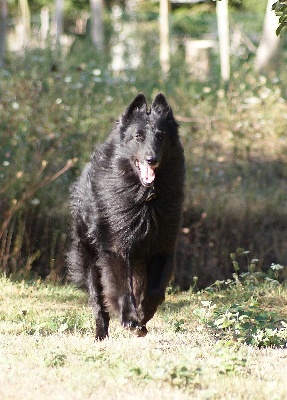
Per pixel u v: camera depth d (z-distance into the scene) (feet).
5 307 36.91
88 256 30.71
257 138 65.36
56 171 51.78
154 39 97.14
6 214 47.52
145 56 86.28
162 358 23.99
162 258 29.14
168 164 28.43
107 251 28.73
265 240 53.36
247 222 53.67
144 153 27.35
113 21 114.73
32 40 92.43
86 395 20.33
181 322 32.76
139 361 24.41
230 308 32.17
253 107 69.51
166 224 28.50
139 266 29.35
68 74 64.90
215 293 41.24
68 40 119.55
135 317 28.04
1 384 21.43
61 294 41.47
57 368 23.63
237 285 41.98
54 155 51.85
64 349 26.63
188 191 53.98
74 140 53.31
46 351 25.93
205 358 25.63
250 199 54.95
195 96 67.82
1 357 25.23
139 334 28.12
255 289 40.01
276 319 32.86
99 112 60.08
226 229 53.31
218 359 24.89
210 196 54.44
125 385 21.39
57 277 47.88
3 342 28.17
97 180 29.37
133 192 28.22
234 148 61.46
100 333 29.94
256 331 29.96
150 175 27.25
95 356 24.84
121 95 65.41
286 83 72.49
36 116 53.62
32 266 49.96
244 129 65.51
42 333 31.04
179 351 26.32
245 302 37.60
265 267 52.42
